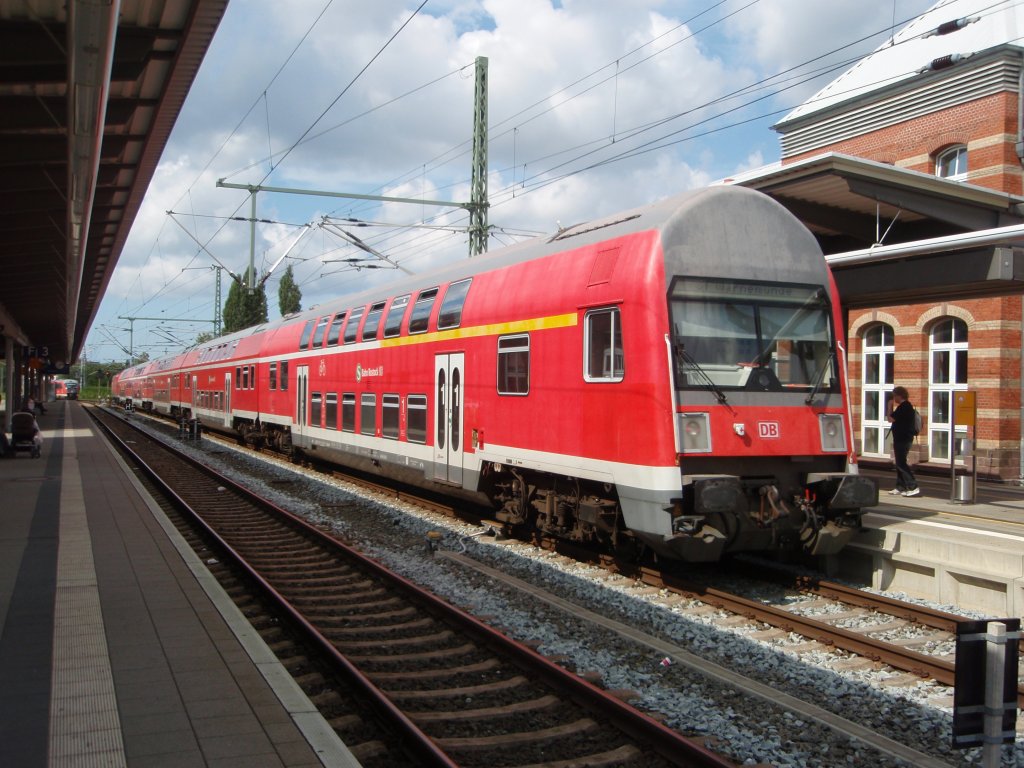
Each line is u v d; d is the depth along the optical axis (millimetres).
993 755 4004
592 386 9172
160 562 9242
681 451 8258
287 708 4977
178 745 4461
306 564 10305
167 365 45844
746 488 8688
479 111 20141
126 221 18141
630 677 6168
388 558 10484
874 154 20984
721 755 4918
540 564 9852
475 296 11875
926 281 11602
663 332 8398
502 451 10898
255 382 24453
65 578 8445
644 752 4941
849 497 8664
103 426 40156
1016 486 15641
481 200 20156
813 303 9305
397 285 15539
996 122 18250
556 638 7129
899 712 5672
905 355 20062
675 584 8836
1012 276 10875
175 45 9398
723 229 8914
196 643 6266
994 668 4027
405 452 13953
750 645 6969
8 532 11117
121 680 5457
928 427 19656
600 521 9398
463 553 10719
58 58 8992
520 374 10539
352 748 4895
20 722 4758
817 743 5168
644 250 8664
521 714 5527
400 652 6887
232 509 14859
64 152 11789
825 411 9117
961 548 8273
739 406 8625
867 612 8086
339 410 17297
